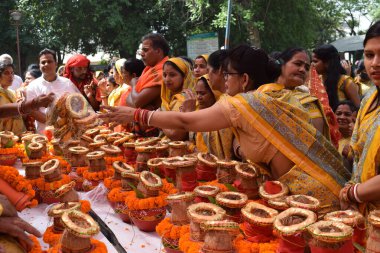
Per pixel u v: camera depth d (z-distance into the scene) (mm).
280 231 1390
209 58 2969
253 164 2084
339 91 3855
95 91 5137
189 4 14281
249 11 13297
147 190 2020
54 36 15617
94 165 2508
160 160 2463
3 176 1898
